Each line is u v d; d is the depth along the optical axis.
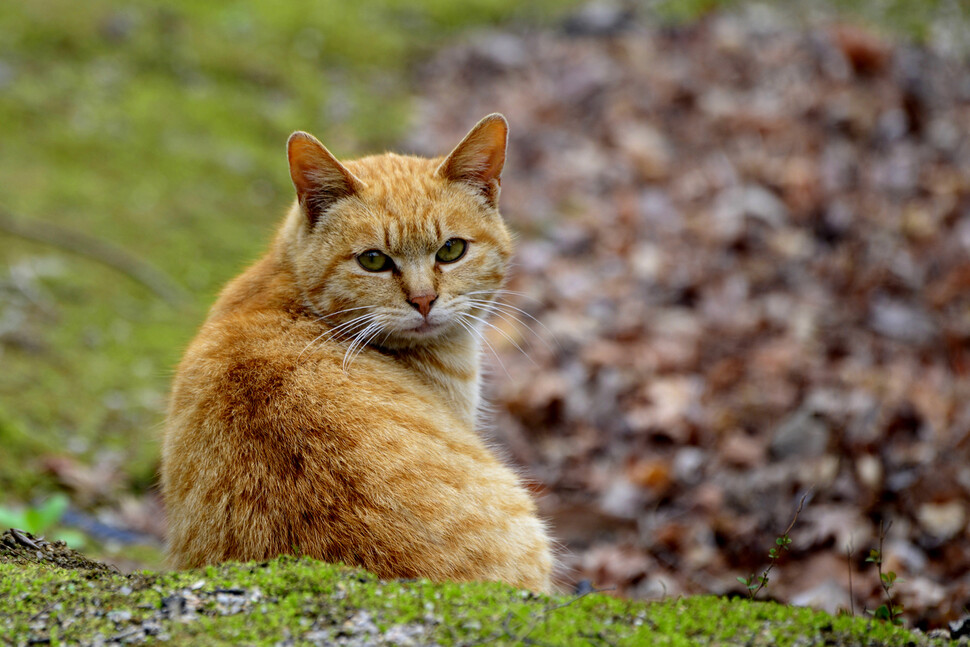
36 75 16.62
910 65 17.25
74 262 13.48
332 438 5.40
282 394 5.63
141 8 18.64
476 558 5.29
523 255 14.31
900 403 10.29
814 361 11.49
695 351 12.05
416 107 18.34
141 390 11.75
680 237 14.16
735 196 14.50
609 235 14.57
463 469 5.62
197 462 5.59
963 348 11.46
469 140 6.80
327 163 6.50
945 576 8.24
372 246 6.51
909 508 8.96
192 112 17.02
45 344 11.95
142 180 15.43
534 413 11.52
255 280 6.95
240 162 16.38
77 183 14.97
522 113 17.67
